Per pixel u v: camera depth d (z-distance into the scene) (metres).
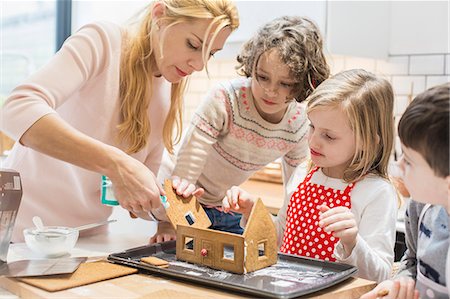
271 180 3.29
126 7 3.46
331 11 2.68
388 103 1.65
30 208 1.75
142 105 1.74
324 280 1.29
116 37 1.70
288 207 1.75
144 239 1.80
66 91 1.56
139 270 1.39
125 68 1.72
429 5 2.98
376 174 1.64
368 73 1.67
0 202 1.37
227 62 3.61
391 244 1.54
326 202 1.63
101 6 3.67
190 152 1.87
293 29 1.76
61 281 1.27
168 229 1.80
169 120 1.85
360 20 2.87
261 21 2.87
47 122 1.43
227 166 1.99
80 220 1.81
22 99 1.47
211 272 1.36
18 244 1.65
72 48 1.59
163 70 1.70
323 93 1.59
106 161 1.42
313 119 1.60
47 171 1.74
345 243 1.43
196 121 1.90
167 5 1.64
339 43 2.75
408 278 1.27
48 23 4.09
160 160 1.94
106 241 1.75
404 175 1.19
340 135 1.58
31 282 1.26
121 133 1.73
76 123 1.71
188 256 1.44
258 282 1.29
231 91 1.91
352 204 1.60
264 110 1.82
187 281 1.31
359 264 1.42
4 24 4.05
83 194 1.77
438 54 2.97
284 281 1.30
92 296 1.20
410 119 1.13
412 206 1.42
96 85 1.68
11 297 1.25
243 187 3.11
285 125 1.96
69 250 1.55
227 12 1.63
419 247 1.34
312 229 1.64
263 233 1.41
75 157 1.42
